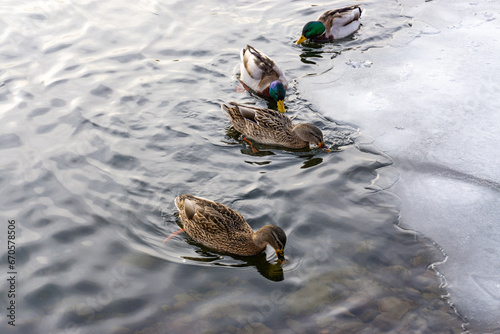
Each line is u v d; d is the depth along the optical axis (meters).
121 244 3.45
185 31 4.85
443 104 4.20
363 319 3.21
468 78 4.37
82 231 3.49
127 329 3.17
